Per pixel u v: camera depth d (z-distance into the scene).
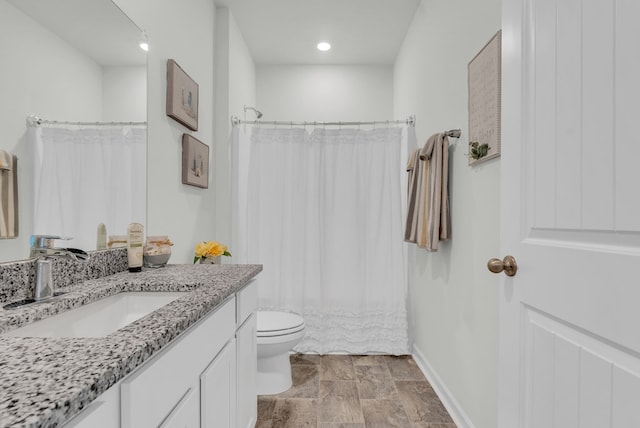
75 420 0.46
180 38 1.97
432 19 2.29
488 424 1.46
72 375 0.47
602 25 0.68
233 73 2.79
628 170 0.62
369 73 3.72
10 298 0.89
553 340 0.82
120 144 1.40
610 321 0.65
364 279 2.68
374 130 2.68
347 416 1.83
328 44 3.29
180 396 0.78
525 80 0.93
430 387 2.16
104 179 1.30
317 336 2.65
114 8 1.36
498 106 1.34
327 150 2.68
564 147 0.78
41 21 1.02
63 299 0.91
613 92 0.65
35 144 1.00
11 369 0.48
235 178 2.68
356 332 2.65
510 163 0.99
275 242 2.65
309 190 2.67
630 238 0.62
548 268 0.83
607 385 0.66
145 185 1.58
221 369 1.08
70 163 1.13
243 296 1.37
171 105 1.78
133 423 0.58
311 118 3.72
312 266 2.65
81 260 1.08
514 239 0.97
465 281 1.72
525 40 0.93
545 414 0.84
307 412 1.87
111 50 1.34
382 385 2.18
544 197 0.86
